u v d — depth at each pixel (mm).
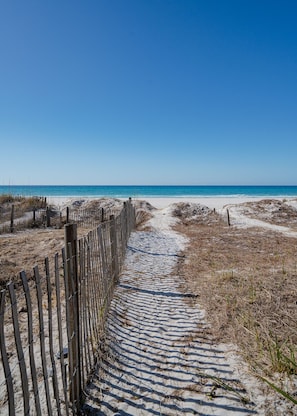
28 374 2762
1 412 2275
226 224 15664
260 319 3688
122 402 2473
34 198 19359
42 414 2258
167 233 12828
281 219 16922
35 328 3688
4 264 6406
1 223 13586
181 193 65875
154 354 3205
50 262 6797
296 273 5441
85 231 12141
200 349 3266
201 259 7730
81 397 2471
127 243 9617
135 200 23625
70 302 2387
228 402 2422
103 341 3357
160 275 6422
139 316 4227
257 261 7137
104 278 4094
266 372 2711
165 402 2469
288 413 2230
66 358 3025
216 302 4477
